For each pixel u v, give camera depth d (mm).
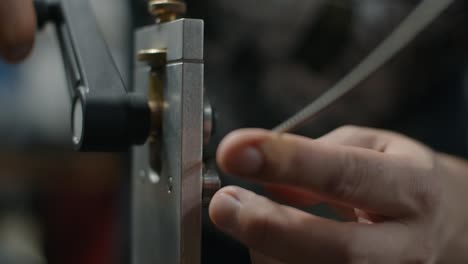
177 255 355
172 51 359
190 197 351
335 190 341
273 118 606
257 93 611
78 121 364
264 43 613
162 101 369
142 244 407
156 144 381
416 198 354
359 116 621
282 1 605
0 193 910
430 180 358
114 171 903
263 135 330
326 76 614
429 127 651
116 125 356
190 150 350
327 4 606
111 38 802
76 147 365
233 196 348
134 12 603
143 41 398
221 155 328
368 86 618
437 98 649
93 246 899
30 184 927
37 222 914
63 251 905
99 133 355
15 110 953
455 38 620
